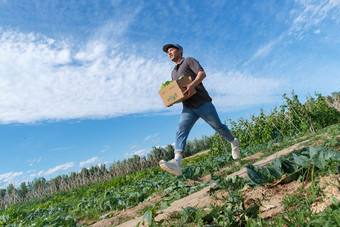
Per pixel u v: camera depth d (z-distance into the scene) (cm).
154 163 2108
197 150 3903
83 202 738
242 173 453
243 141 1511
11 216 708
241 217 183
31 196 2103
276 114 1487
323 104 1395
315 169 246
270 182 261
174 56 349
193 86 313
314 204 171
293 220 154
